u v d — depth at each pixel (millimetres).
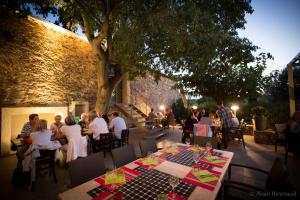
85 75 7996
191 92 9805
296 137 4426
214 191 1655
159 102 14445
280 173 1808
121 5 4680
